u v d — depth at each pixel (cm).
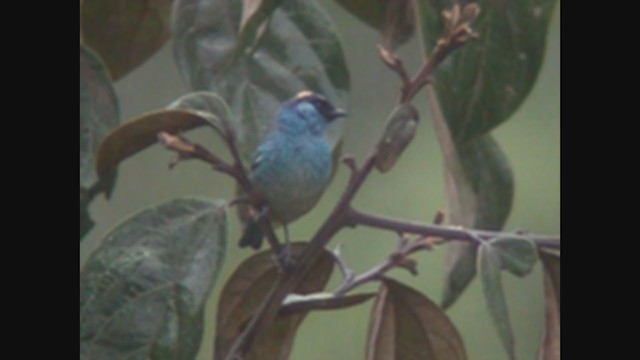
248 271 685
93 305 605
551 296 652
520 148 1205
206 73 657
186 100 618
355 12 723
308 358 1180
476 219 698
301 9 685
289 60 681
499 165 697
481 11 639
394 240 1170
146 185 1196
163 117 607
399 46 722
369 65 1188
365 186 1223
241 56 661
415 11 665
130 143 613
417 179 1230
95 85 646
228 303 688
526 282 1220
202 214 622
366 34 1191
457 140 639
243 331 686
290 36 684
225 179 1197
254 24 648
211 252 619
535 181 1197
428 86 671
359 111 1191
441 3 639
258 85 676
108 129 648
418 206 1227
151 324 609
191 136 1212
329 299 667
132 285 610
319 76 684
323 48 685
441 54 621
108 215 1179
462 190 692
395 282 674
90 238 1173
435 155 1236
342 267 678
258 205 663
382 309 682
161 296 611
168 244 617
